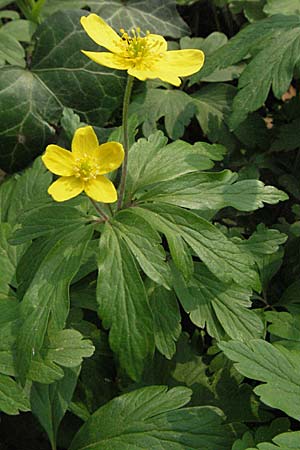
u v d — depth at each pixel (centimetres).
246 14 30
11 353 20
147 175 22
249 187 21
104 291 20
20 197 24
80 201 22
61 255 20
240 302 21
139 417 20
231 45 26
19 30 30
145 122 28
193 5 33
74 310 22
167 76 20
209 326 21
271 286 25
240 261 20
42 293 20
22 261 21
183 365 23
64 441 22
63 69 28
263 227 23
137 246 20
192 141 30
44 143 28
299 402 19
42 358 20
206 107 28
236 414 22
